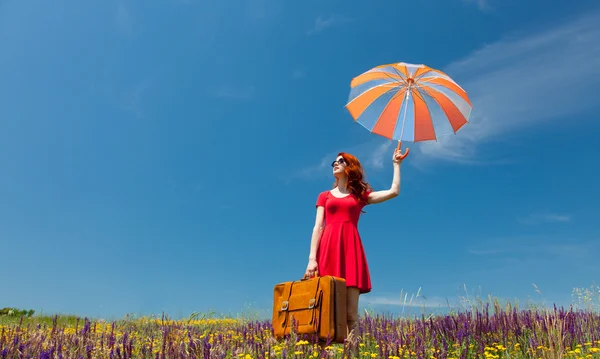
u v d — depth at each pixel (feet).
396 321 24.64
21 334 18.38
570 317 20.63
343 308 16.51
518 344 18.76
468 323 20.57
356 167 18.84
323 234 18.58
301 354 14.66
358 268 17.67
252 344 16.92
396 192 18.51
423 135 22.38
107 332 22.15
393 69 21.24
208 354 15.20
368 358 16.49
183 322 26.94
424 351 16.62
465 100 21.57
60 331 19.77
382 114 22.26
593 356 17.43
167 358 15.96
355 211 18.42
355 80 22.22
